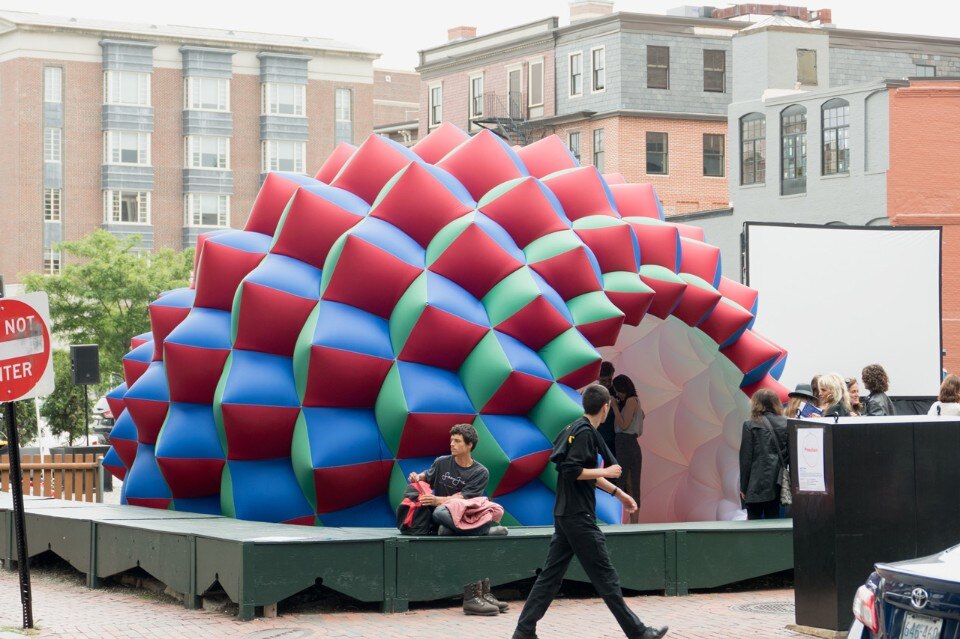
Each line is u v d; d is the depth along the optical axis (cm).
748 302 1538
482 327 1205
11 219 6750
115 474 1641
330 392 1203
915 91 3562
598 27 5200
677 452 1616
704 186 5212
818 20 5641
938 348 2211
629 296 1278
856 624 638
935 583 591
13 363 974
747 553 1123
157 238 7038
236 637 916
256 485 1245
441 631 941
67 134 6831
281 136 7388
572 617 1008
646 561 1101
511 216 1289
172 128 7100
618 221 1325
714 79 5272
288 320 1240
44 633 945
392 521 1231
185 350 1292
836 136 3766
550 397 1194
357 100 7638
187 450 1304
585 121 5231
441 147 1447
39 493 1819
